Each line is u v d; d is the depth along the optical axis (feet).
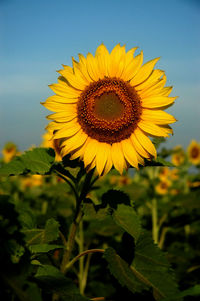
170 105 3.03
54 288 2.33
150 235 3.01
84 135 3.02
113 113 3.03
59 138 3.01
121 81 3.07
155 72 3.07
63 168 2.89
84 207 2.81
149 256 2.92
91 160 2.94
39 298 2.04
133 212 2.80
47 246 2.48
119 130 2.99
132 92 3.05
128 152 2.99
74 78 3.04
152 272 2.86
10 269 2.10
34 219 2.89
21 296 2.04
